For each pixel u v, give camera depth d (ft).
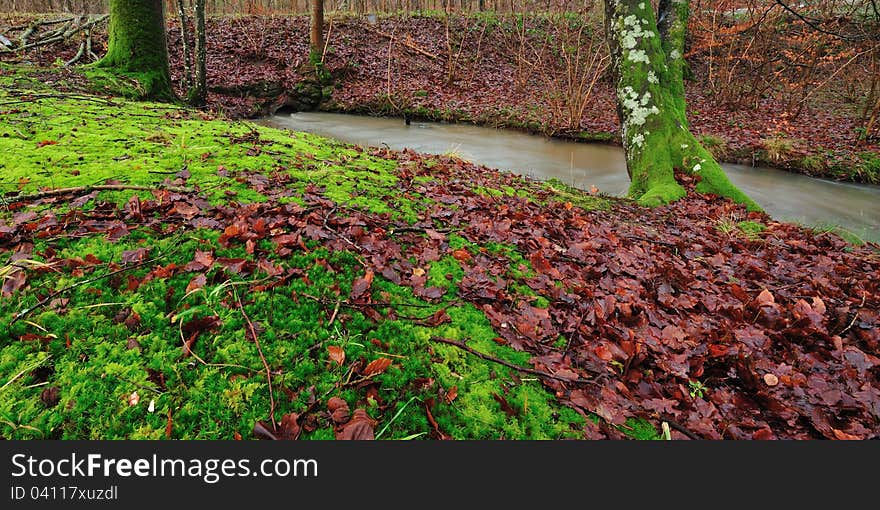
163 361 5.81
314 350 6.55
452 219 12.45
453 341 7.34
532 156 33.76
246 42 52.75
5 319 5.96
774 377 7.84
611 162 33.27
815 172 29.99
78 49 37.73
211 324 6.52
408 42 56.44
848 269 13.75
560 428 6.20
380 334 7.17
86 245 7.73
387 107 46.29
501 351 7.47
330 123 41.60
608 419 6.45
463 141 37.14
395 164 17.98
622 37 22.77
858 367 8.64
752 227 17.49
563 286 9.91
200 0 30.63
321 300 7.52
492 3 82.28
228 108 40.24
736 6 48.65
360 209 11.39
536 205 15.79
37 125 14.83
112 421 5.06
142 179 11.00
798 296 11.55
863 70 42.50
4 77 22.98
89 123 16.14
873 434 6.93
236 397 5.56
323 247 8.89
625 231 14.90
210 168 12.61
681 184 21.89
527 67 57.16
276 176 12.64
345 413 5.69
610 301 9.29
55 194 9.31
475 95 50.26
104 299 6.61
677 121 22.41
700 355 8.25
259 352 6.25
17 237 7.56
